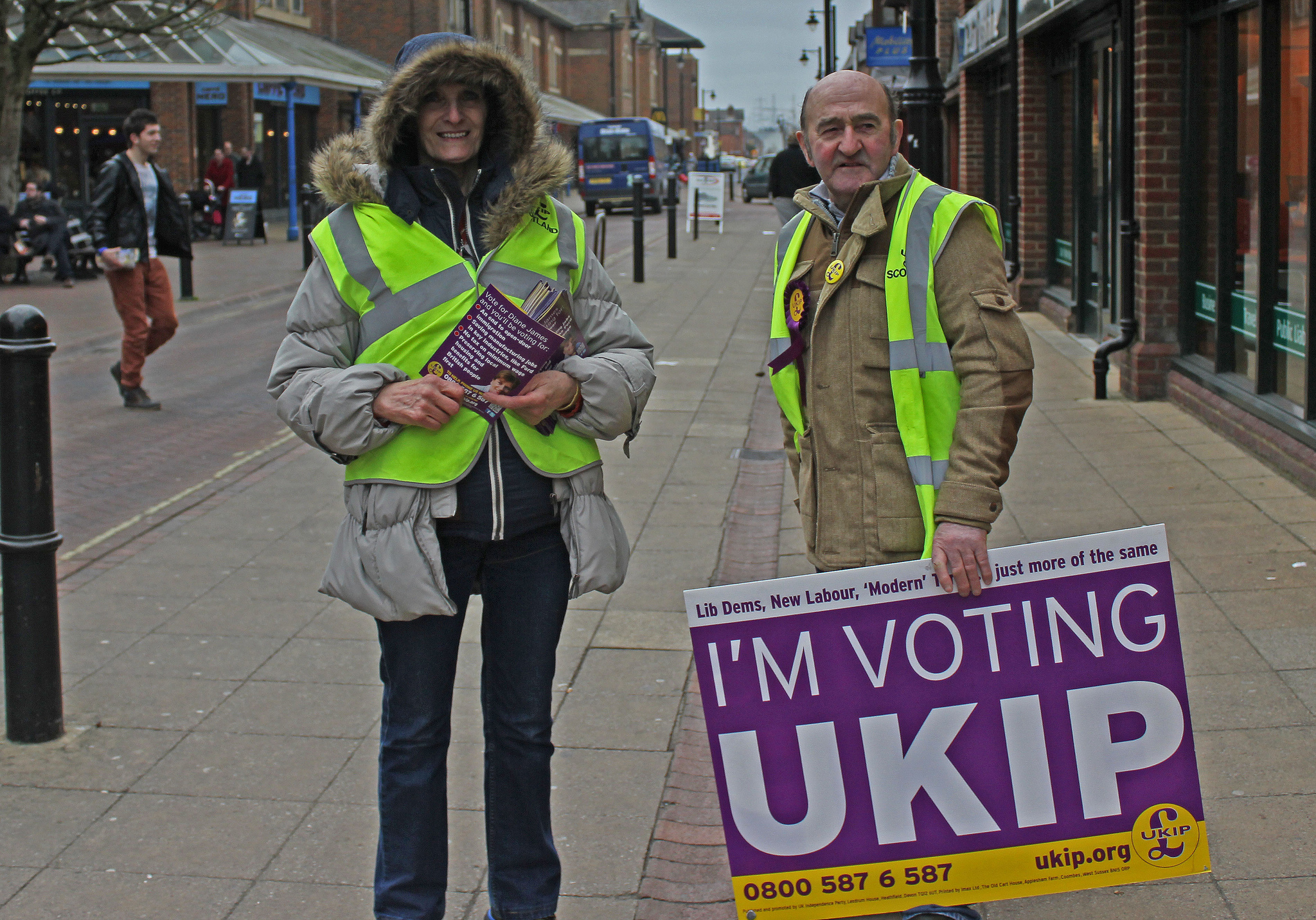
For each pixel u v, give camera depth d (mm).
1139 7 8594
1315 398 6562
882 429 2830
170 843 3529
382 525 2738
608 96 77188
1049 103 13062
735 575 5773
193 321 15109
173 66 26672
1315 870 3168
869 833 2680
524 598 2875
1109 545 2617
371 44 44562
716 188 25609
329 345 2791
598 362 2832
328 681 4668
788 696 2676
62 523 6812
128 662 4832
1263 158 7141
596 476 2904
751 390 10188
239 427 9297
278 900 3254
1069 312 11812
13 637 4109
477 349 2703
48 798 3787
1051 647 2639
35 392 4047
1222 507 6180
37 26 18438
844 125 2811
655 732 4234
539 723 2898
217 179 27875
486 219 2783
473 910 3225
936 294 2764
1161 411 8344
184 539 6430
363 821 3660
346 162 2779
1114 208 10508
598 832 3598
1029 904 3133
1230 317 7871
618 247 23453
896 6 18125
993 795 2658
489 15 53969
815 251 2992
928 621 2656
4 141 18406
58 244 18328
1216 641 4598
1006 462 2719
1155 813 2639
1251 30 7430
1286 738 3861
